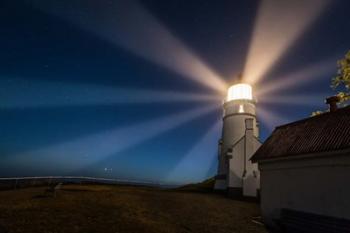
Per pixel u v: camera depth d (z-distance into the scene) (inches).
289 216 477.4
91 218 429.1
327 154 430.9
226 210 663.1
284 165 520.1
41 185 1044.5
